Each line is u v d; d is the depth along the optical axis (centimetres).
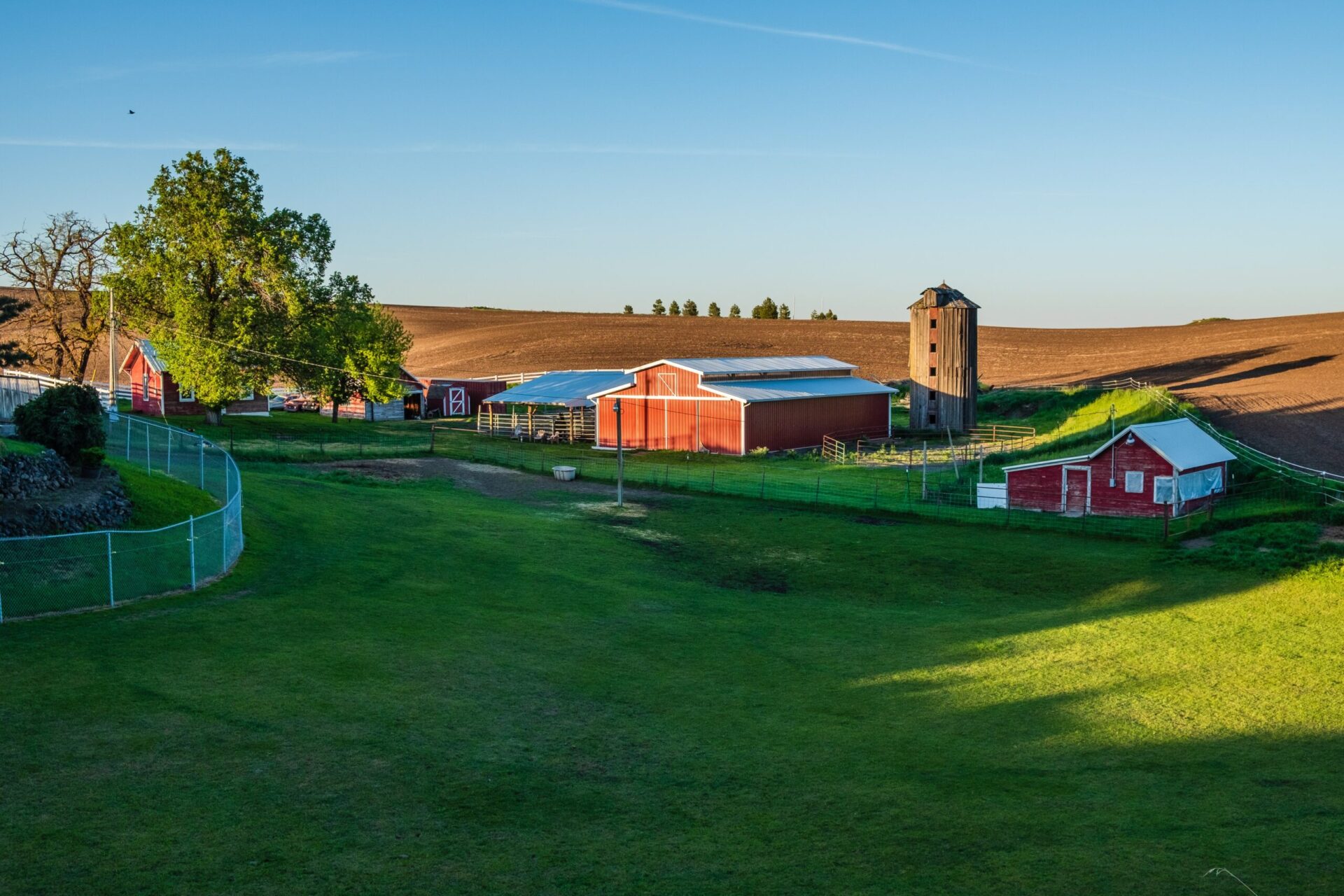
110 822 1347
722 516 4488
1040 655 2567
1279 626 2830
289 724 1750
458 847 1348
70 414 2953
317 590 2725
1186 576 3384
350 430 7519
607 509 4619
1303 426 5956
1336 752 1906
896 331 18100
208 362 6353
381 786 1531
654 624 2753
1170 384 9281
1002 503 4625
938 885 1293
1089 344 15275
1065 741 1945
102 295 6469
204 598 2520
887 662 2495
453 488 5106
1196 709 2167
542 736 1816
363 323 8119
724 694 2172
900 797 1609
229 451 5516
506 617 2670
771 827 1472
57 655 1994
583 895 1233
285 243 6650
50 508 2578
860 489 5266
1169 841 1452
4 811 1357
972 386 8144
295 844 1323
